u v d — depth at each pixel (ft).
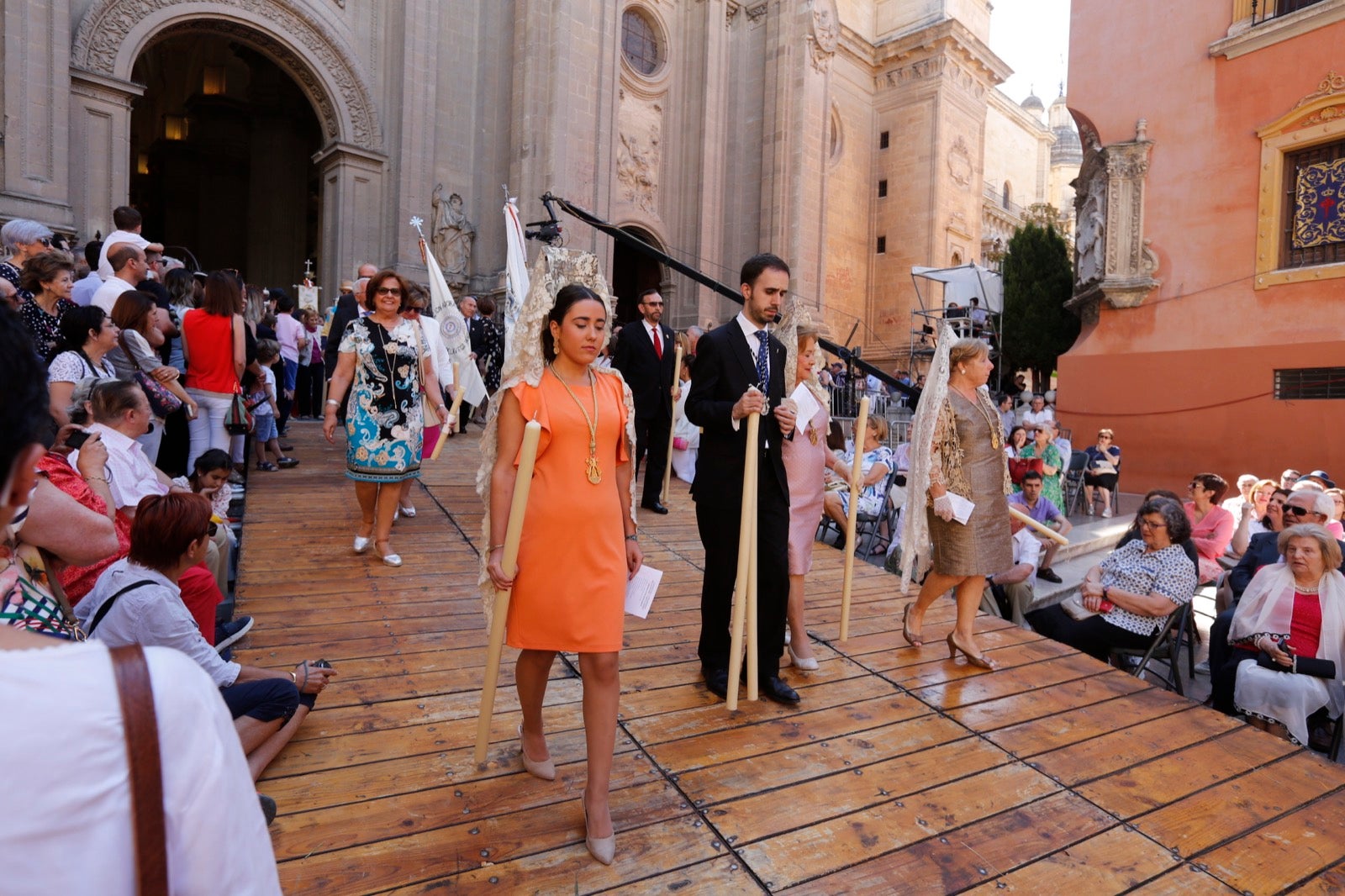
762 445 10.97
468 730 9.66
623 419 8.15
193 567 10.07
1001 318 67.05
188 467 19.01
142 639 8.05
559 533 7.49
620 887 7.05
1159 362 39.60
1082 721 11.19
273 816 7.64
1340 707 13.83
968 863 7.77
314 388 37.40
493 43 55.57
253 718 8.38
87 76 40.34
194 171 75.41
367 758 8.87
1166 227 39.60
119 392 12.23
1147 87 40.37
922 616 13.76
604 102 55.52
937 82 90.89
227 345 18.37
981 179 98.32
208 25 45.96
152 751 1.99
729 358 11.01
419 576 15.28
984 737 10.52
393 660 11.52
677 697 11.12
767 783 8.96
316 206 74.43
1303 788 9.66
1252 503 24.47
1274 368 35.53
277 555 16.02
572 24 53.52
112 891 1.94
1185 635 21.59
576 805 8.22
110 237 22.21
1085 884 7.60
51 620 6.02
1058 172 152.76
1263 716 14.02
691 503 24.67
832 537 26.78
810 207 71.46
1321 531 14.35
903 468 26.96
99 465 10.57
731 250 70.33
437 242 52.75
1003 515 12.80
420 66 52.49
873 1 96.99
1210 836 8.54
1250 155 36.52
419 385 15.98
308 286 43.06
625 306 72.84
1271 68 35.68
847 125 93.30
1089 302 44.60
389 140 52.26
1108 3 42.09
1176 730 11.10
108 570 8.48
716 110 69.31
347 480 22.74
